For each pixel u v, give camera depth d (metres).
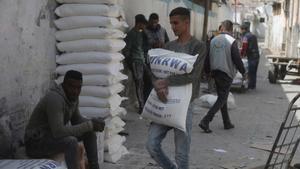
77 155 4.48
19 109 5.06
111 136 5.93
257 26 65.50
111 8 5.71
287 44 28.39
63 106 4.52
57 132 4.41
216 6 24.14
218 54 7.57
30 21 5.24
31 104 5.34
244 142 7.20
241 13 48.53
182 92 4.29
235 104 10.77
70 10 5.72
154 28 9.27
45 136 4.54
